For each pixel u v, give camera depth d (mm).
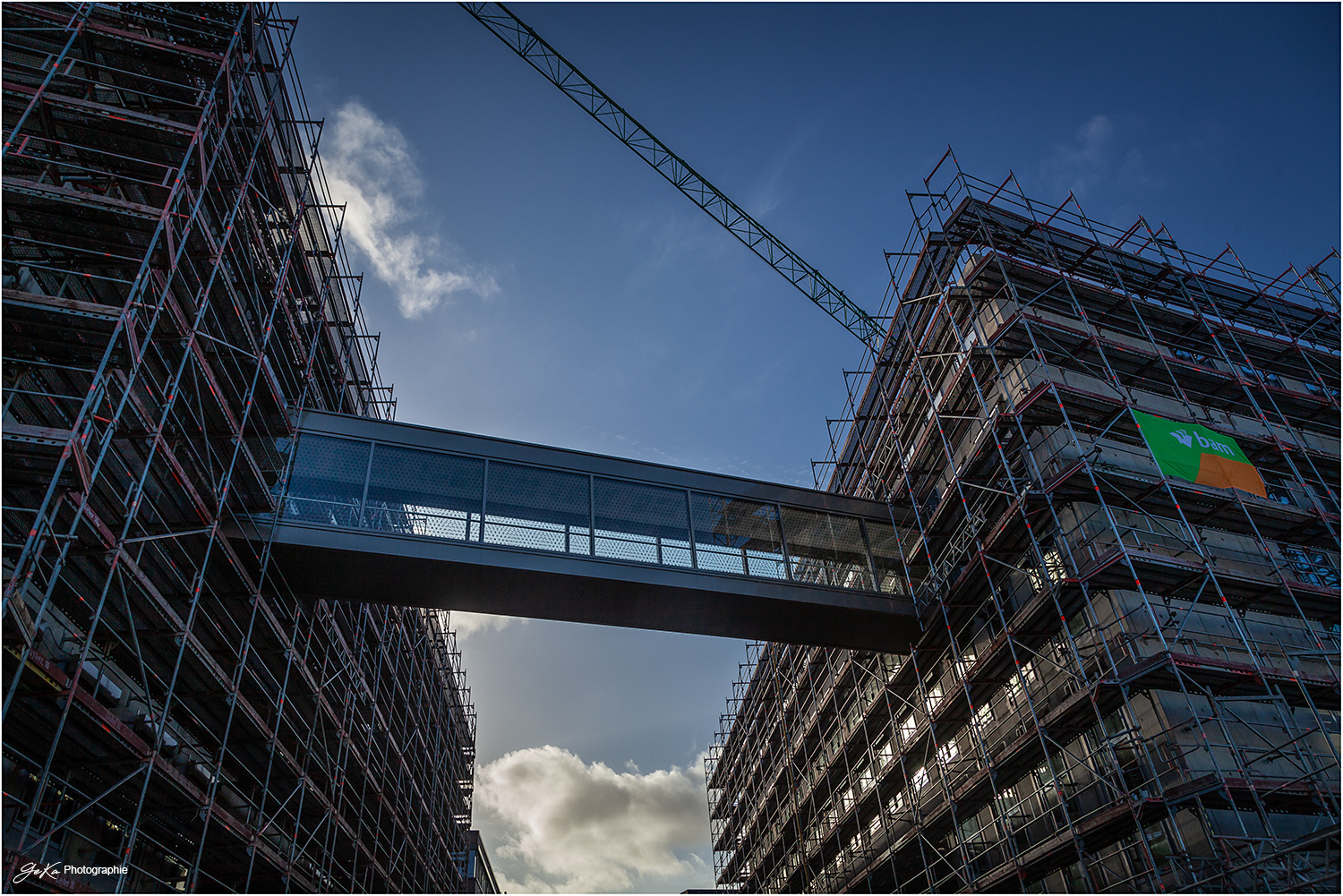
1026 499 23297
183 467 20406
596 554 25531
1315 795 18703
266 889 24578
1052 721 21797
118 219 17125
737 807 53812
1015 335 26422
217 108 21000
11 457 14148
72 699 13703
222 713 21500
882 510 30719
